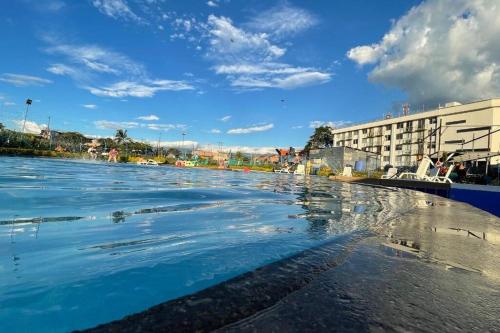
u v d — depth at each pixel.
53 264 1.91
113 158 39.09
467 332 1.10
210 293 1.37
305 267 1.76
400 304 1.30
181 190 7.15
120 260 2.00
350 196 8.02
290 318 1.15
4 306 1.34
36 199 4.54
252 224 3.37
